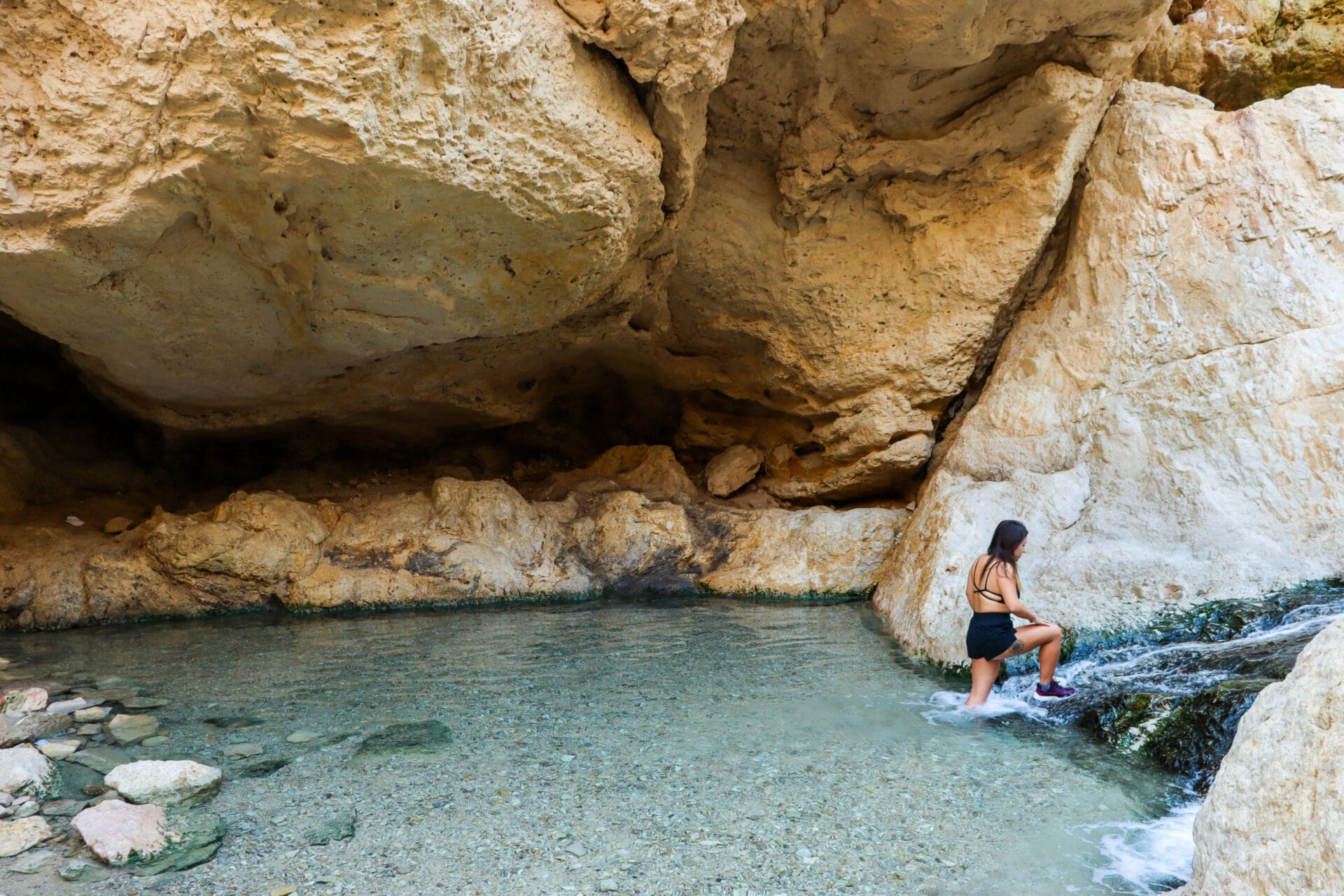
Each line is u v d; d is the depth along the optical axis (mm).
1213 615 5480
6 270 5434
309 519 8508
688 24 5734
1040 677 5340
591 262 6746
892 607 7395
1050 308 7957
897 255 8438
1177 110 7508
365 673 5980
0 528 8102
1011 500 7047
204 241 5836
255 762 4367
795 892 3098
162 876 3230
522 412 10367
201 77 4656
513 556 8781
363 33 4645
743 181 8172
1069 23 6809
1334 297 6430
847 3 6430
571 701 5312
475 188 5516
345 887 3154
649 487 10172
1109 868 3238
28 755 4203
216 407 8797
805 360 9078
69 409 9836
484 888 3141
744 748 4508
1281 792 2363
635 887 3137
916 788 3979
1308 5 8711
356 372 8680
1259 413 6320
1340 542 5691
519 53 5238
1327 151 6746
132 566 7875
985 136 7590
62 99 4730
